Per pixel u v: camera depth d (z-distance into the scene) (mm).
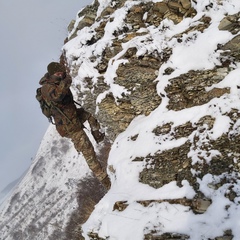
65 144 24047
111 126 7203
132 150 5625
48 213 20844
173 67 5758
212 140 4742
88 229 5086
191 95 5434
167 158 5066
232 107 4875
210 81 5348
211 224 4047
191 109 5316
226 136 4676
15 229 23828
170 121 5453
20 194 26156
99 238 4836
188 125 5195
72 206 17969
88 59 7152
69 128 5656
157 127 5555
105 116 7066
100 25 7641
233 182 4250
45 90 5410
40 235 20484
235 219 3945
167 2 6609
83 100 7891
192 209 4301
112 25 7059
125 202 4926
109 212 4953
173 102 5637
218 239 3885
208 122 4957
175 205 4441
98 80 6910
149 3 6988
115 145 6133
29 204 24453
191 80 5488
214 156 4582
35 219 22125
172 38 5992
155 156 5219
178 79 5605
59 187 21391
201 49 5539
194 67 5531
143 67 6133
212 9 5941
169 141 5230
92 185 13195
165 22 6328
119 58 6375
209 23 5844
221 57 5301
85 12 9008
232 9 5699
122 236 4512
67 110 5605
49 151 25062
